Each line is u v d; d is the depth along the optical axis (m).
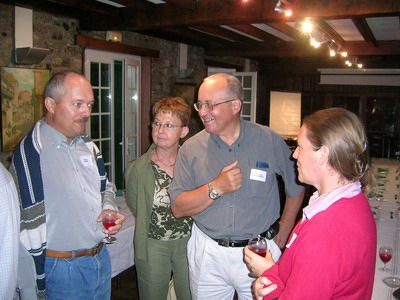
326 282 0.98
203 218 1.86
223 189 1.68
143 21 3.88
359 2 3.09
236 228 1.82
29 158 1.62
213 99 1.74
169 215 2.14
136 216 2.20
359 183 1.10
